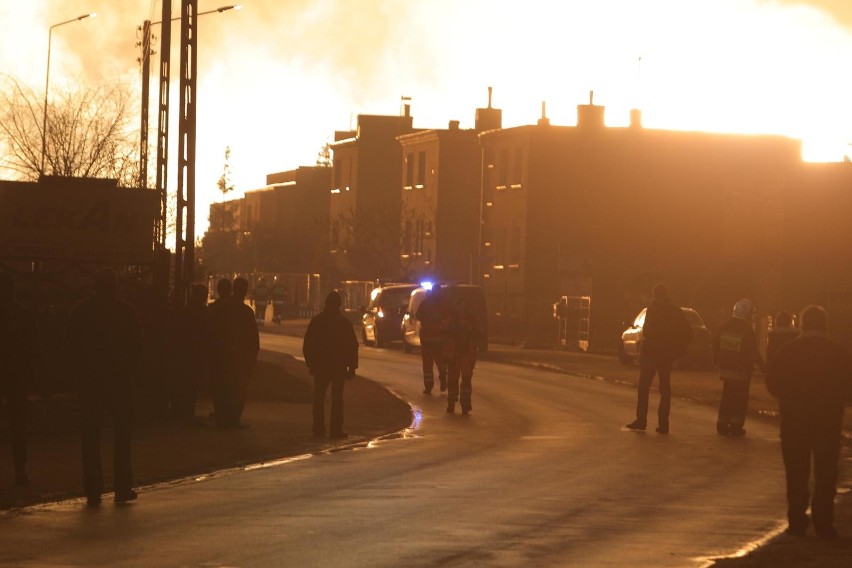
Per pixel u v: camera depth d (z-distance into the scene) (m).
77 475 30.67
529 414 50.19
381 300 101.00
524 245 139.25
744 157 142.12
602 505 26.73
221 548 21.31
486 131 147.00
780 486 30.28
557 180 139.38
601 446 39.00
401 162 185.38
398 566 19.81
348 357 40.59
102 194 47.69
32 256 47.41
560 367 81.56
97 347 26.45
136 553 20.86
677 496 28.31
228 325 42.00
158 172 58.91
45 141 78.62
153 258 47.75
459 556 20.72
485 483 30.12
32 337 28.77
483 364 83.44
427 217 164.12
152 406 44.34
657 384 69.06
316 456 35.94
